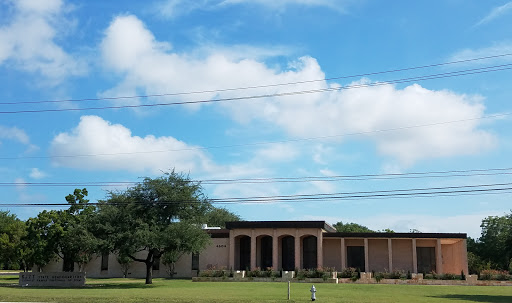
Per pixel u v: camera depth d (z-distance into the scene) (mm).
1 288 38625
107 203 43875
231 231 56156
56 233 55375
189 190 45594
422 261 57312
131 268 60062
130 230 42812
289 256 57750
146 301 25891
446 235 52688
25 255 56938
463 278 45312
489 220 72062
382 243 57406
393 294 31281
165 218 45375
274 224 54750
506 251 43156
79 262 59188
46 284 42750
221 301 25531
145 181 45500
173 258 48000
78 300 26375
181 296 28625
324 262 57688
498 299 28594
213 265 56938
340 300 26281
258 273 48250
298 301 25516
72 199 57812
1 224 69188
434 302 25703
